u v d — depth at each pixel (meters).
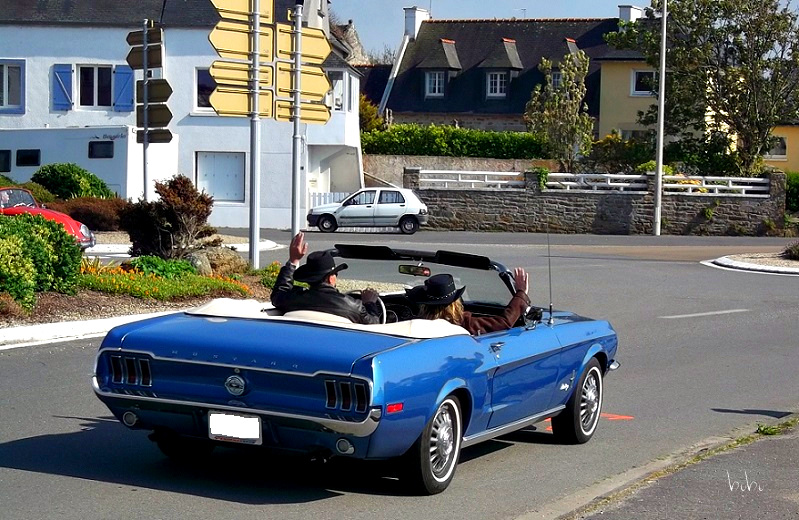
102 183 35.38
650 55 47.41
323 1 46.88
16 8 41.72
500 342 7.79
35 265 15.03
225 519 6.57
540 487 7.66
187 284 17.17
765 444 8.89
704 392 11.94
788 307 20.19
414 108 61.41
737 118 46.56
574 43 61.28
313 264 7.80
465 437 7.50
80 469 7.74
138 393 6.96
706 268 27.58
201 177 42.19
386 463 8.06
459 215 42.91
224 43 18.88
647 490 7.30
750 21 45.38
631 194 42.16
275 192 42.06
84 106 42.03
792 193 50.44
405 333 7.17
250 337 6.88
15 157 37.88
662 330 16.98
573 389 9.00
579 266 27.12
